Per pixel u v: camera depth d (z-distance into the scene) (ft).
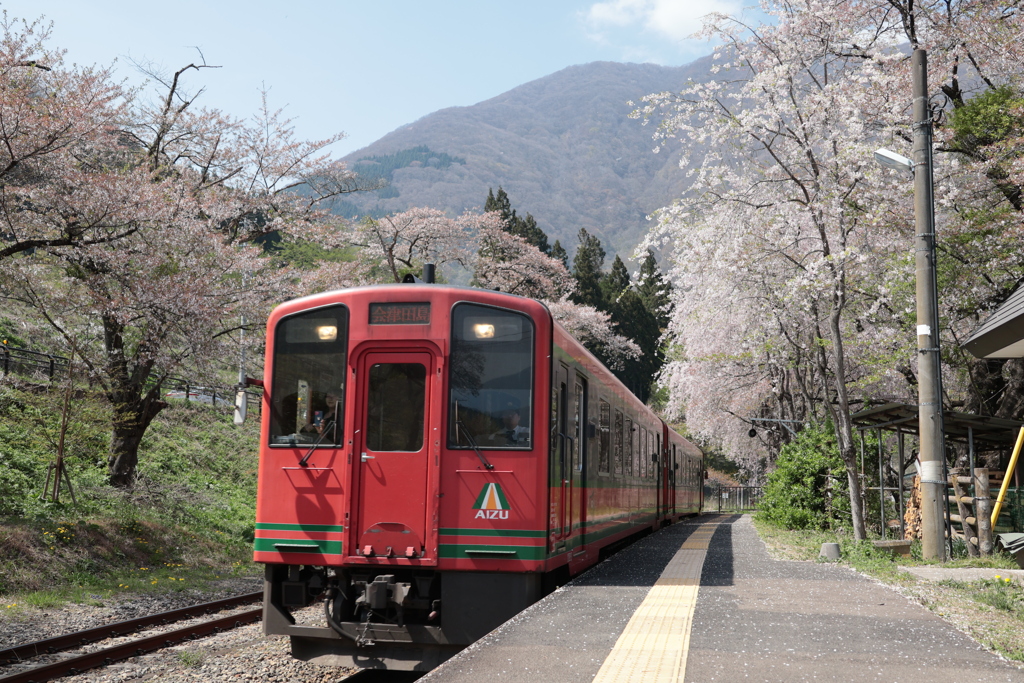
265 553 24.00
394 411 23.94
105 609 34.27
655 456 57.52
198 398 94.58
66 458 58.08
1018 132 52.21
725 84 55.72
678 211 58.03
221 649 27.45
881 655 16.42
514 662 15.80
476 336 24.11
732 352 84.58
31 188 46.73
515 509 23.31
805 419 94.43
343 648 23.91
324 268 76.23
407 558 23.13
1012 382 59.11
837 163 51.47
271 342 25.00
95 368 51.78
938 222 57.21
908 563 34.32
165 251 54.60
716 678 14.61
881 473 54.44
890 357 58.29
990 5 56.85
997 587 25.89
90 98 52.24
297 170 71.36
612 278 238.89
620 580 27.50
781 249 54.03
